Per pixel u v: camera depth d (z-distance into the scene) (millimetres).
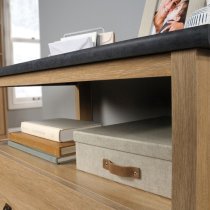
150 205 475
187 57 371
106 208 477
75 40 837
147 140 532
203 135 378
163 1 846
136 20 991
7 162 765
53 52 902
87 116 1142
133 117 1037
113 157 583
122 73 465
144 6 953
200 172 379
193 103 369
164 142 511
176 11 791
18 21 3016
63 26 1289
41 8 1416
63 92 1311
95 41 860
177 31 372
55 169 671
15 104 3008
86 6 1171
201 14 540
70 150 734
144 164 528
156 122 786
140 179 537
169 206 470
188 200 385
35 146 787
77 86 1115
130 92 1042
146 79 989
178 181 395
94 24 1147
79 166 665
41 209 635
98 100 1147
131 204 480
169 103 924
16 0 2982
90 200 506
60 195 577
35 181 652
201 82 371
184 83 377
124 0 1025
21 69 708
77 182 583
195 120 369
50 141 774
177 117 389
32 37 3109
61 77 604
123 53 439
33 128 861
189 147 378
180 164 391
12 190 745
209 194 396
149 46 402
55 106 1373
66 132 764
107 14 1091
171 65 391
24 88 3080
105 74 496
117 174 568
